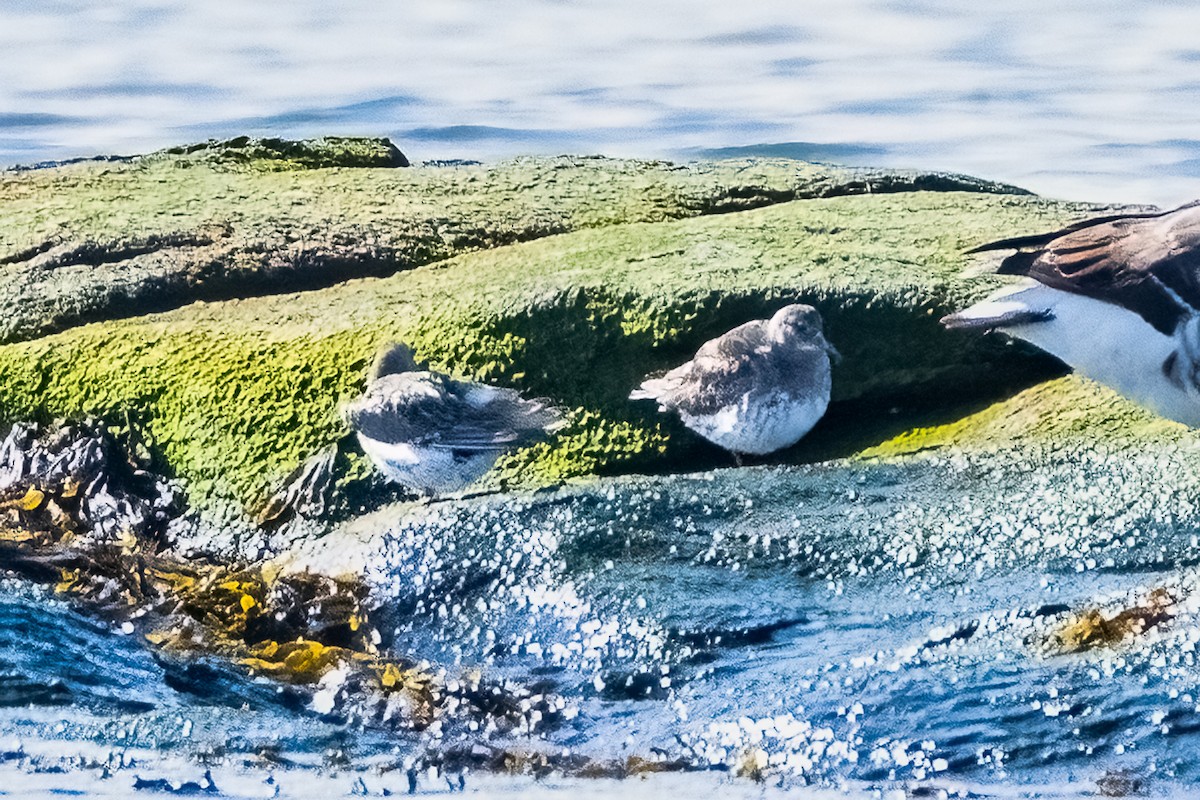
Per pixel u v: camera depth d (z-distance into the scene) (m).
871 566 27.50
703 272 35.94
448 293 36.06
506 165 48.06
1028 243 30.41
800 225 40.16
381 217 42.12
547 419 30.55
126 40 65.56
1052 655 24.48
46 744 23.88
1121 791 21.48
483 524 29.20
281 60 64.12
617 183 45.69
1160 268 28.00
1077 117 55.44
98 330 35.22
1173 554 26.81
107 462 32.66
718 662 25.25
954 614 25.88
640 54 64.31
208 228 40.75
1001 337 34.38
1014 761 22.27
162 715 24.70
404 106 59.78
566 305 34.56
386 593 27.64
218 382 33.41
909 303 34.59
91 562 29.27
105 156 50.72
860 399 34.88
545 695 24.92
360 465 32.00
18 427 33.41
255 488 31.97
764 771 22.66
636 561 28.03
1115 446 31.14
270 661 26.19
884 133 55.31
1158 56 60.31
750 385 30.91
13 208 42.88
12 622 27.16
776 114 57.56
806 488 30.59
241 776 23.09
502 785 22.80
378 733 24.23
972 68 60.47
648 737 23.70
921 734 22.98
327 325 34.97
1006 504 29.20
